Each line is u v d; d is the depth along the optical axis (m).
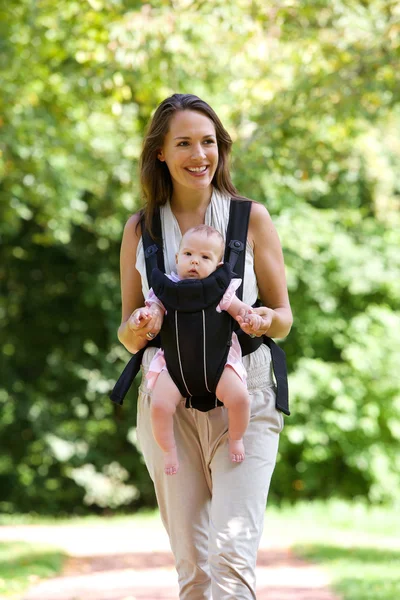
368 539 14.41
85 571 10.82
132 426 23.61
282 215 19.25
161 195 4.79
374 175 20.30
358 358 20.41
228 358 4.47
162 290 4.46
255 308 4.48
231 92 13.57
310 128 12.72
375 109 13.00
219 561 4.46
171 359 4.46
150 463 4.81
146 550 12.78
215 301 4.41
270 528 16.31
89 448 23.67
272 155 12.31
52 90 14.80
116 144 17.84
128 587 9.49
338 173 19.50
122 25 11.73
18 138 14.49
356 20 12.15
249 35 11.59
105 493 23.89
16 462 23.66
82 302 23.97
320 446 21.02
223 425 4.57
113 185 19.50
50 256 23.73
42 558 11.09
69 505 23.97
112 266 23.06
